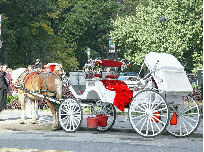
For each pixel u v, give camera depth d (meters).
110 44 50.97
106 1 67.69
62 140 10.88
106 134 12.41
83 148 9.56
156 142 10.55
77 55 64.31
